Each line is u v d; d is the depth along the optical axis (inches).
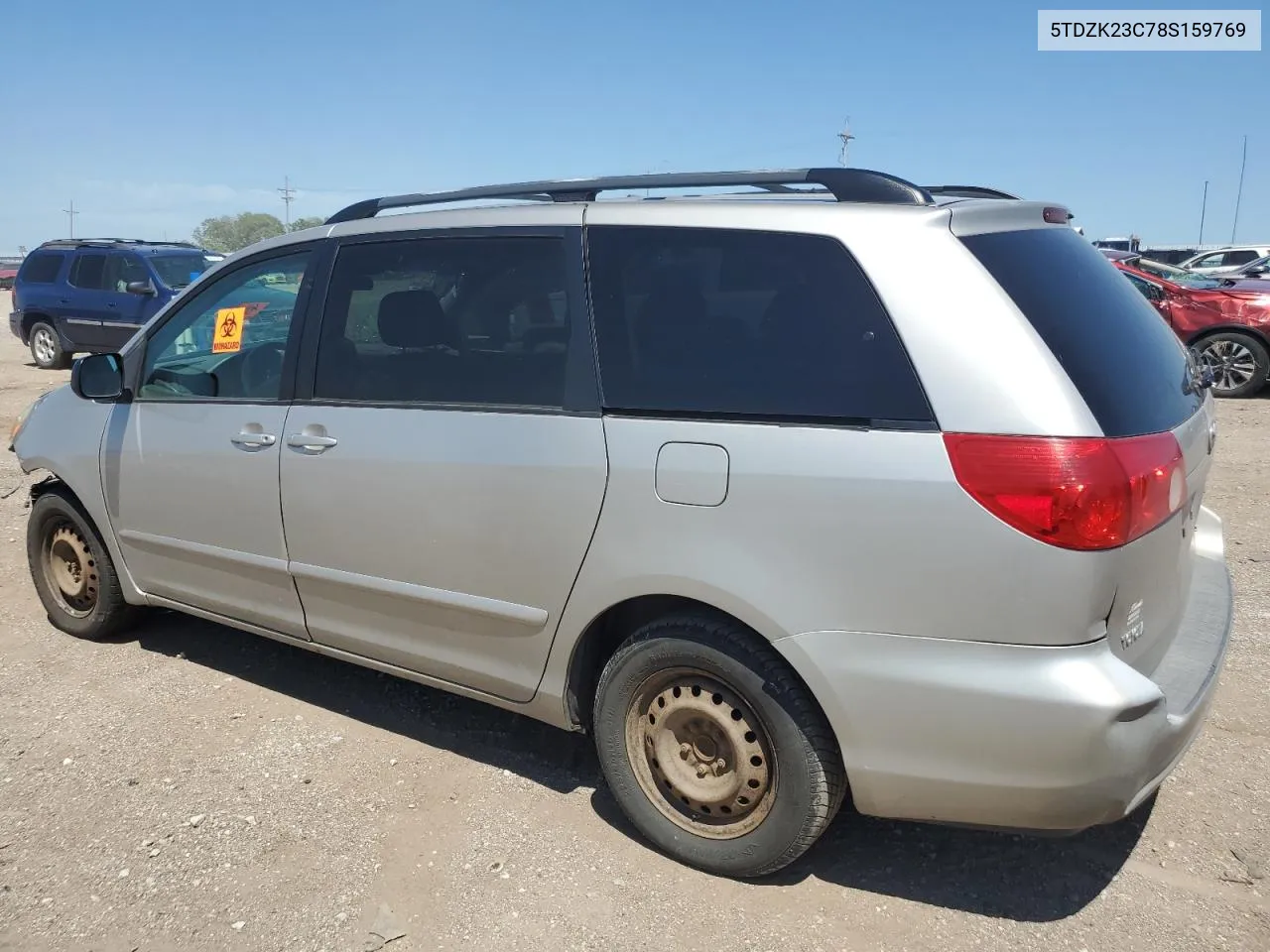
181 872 116.5
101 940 105.6
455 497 123.6
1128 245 1387.8
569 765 139.7
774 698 104.5
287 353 142.6
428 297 129.8
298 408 140.2
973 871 115.4
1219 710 149.7
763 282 106.5
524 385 120.1
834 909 109.1
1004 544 91.5
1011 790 95.2
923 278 98.5
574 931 106.2
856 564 97.6
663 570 108.0
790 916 108.0
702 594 105.8
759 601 102.2
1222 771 134.0
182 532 157.8
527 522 118.2
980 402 93.4
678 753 115.8
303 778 136.1
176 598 165.5
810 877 114.8
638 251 115.0
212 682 165.9
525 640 122.7
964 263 98.3
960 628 94.2
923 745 97.6
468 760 141.0
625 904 110.2
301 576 142.9
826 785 104.8
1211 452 123.4
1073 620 91.0
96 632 181.3
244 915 109.2
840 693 99.7
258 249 151.4
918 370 96.5
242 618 156.3
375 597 135.9
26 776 136.9
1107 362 99.5
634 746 117.7
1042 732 92.1
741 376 105.7
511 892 112.3
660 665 112.5
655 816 117.5
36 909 110.3
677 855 116.4
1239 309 446.6
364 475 131.8
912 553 95.1
